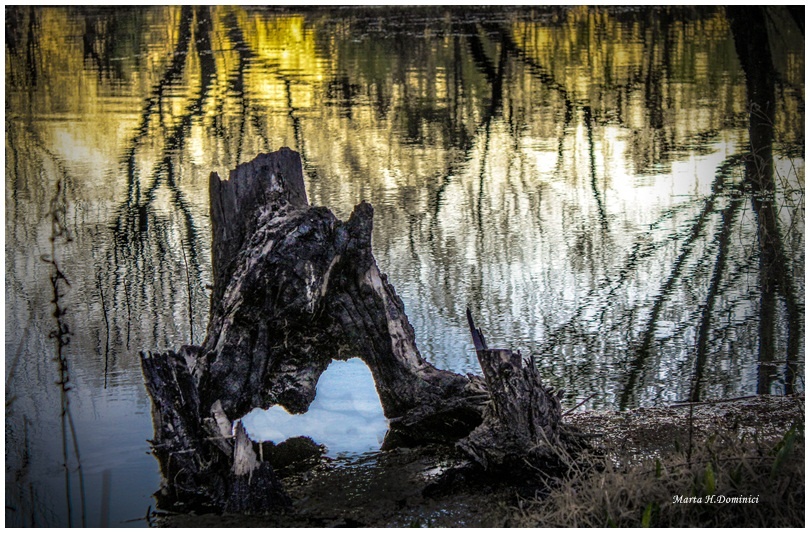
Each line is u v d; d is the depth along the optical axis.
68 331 5.75
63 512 3.95
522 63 16.89
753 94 13.16
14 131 12.28
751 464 3.87
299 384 4.64
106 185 9.95
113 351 5.84
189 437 4.19
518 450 4.12
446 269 7.37
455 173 10.44
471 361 5.57
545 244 7.98
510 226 8.53
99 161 10.91
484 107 13.84
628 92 14.55
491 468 4.15
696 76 15.41
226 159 11.02
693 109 13.15
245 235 4.72
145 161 10.95
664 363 5.58
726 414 4.77
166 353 4.32
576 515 3.69
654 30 19.67
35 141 11.80
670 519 3.62
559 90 14.83
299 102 14.16
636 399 5.06
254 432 4.66
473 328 4.30
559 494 3.85
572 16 21.30
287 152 4.90
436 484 4.12
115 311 6.53
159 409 4.21
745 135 11.52
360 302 4.61
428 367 4.64
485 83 15.39
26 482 4.23
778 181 9.54
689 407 4.90
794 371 5.40
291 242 4.48
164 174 10.40
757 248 7.74
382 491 4.08
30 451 4.55
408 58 17.36
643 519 3.54
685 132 11.88
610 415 4.81
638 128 12.29
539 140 11.91
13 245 8.04
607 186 9.78
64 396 5.15
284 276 4.46
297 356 4.65
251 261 4.50
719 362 5.57
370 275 4.62
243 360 4.46
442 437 4.58
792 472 3.85
